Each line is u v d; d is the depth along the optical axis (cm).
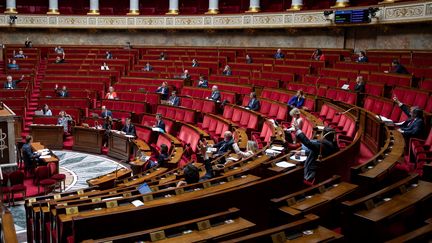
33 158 1128
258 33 2442
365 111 1013
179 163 1148
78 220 473
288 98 1460
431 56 1544
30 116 1739
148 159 1130
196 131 1259
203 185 634
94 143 1480
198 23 2539
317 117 1194
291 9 2241
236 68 2047
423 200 467
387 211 436
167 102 1714
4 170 1123
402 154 668
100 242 420
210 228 460
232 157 905
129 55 2423
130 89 1931
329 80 1545
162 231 440
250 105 1441
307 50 2098
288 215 468
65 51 2523
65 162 1362
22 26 2667
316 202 495
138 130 1461
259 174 720
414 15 1659
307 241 400
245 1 2670
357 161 830
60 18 2691
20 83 1950
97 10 2714
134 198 568
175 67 2131
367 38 2027
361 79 1313
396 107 1051
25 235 804
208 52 2367
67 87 1995
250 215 569
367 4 2066
